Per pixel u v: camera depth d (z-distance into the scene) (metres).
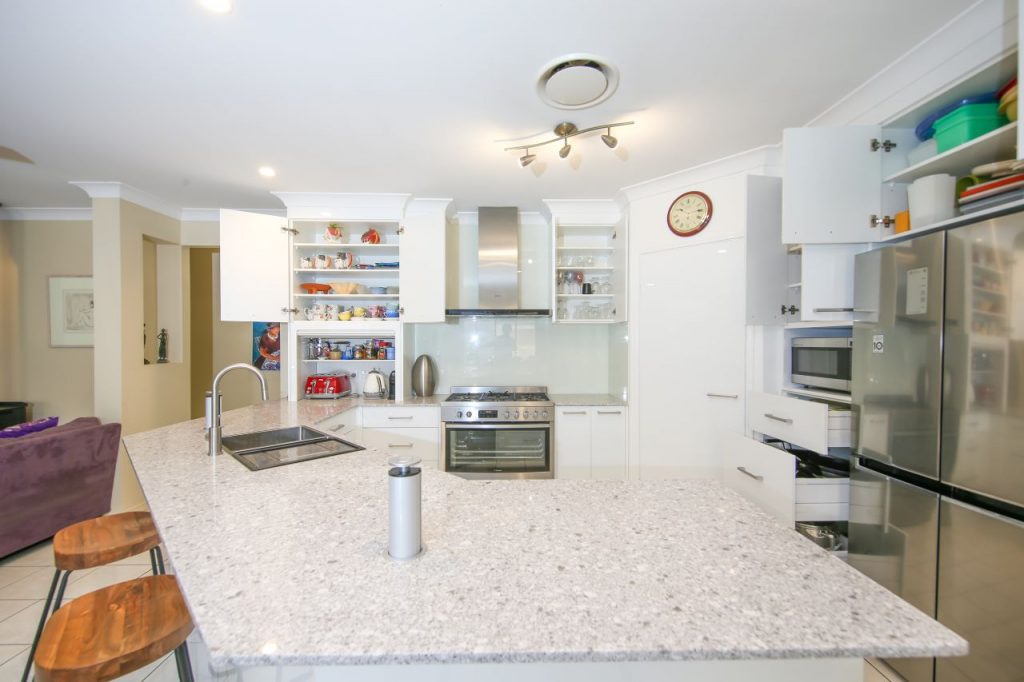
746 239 2.23
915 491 1.52
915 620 0.67
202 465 1.50
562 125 2.05
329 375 3.39
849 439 1.84
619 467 3.03
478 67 1.63
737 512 1.11
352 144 2.27
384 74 1.67
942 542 1.42
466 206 3.36
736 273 2.50
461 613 0.69
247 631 0.64
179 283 3.58
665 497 1.22
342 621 0.66
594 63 1.61
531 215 3.58
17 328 3.62
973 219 1.42
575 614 0.69
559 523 1.04
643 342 2.90
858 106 1.84
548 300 3.60
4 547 2.32
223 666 0.59
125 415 3.04
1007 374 1.24
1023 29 1.00
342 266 3.21
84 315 3.64
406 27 1.42
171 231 3.45
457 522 1.04
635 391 2.95
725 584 0.77
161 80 1.70
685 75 1.69
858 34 1.46
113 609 1.09
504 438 3.02
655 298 2.84
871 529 1.71
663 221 2.79
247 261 2.98
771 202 2.25
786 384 2.39
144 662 0.97
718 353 2.58
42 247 3.61
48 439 2.47
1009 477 1.24
